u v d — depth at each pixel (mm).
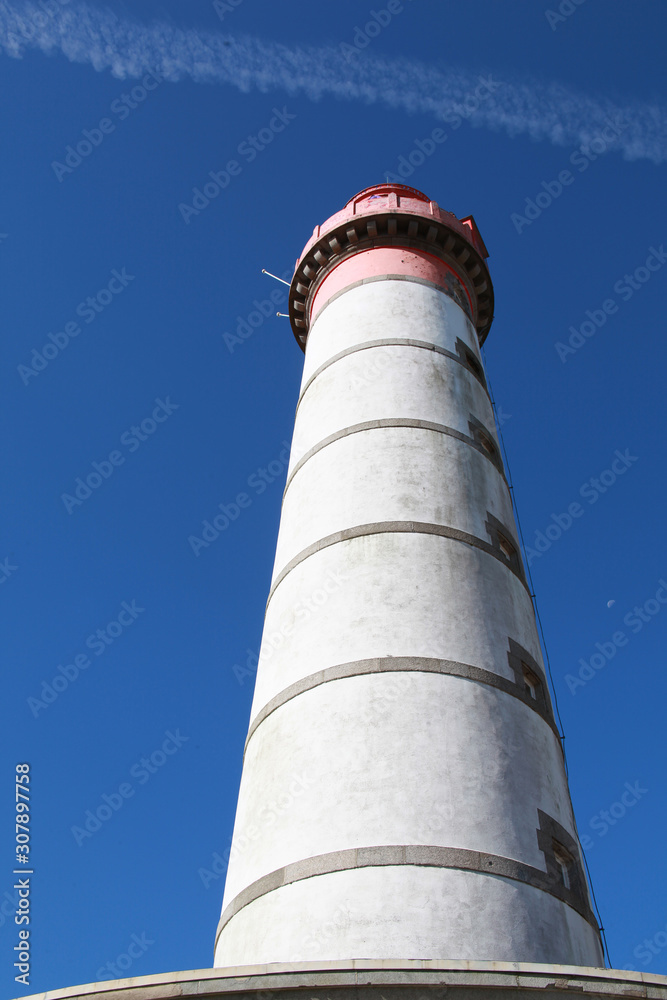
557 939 12352
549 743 15469
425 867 12281
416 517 17312
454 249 25172
